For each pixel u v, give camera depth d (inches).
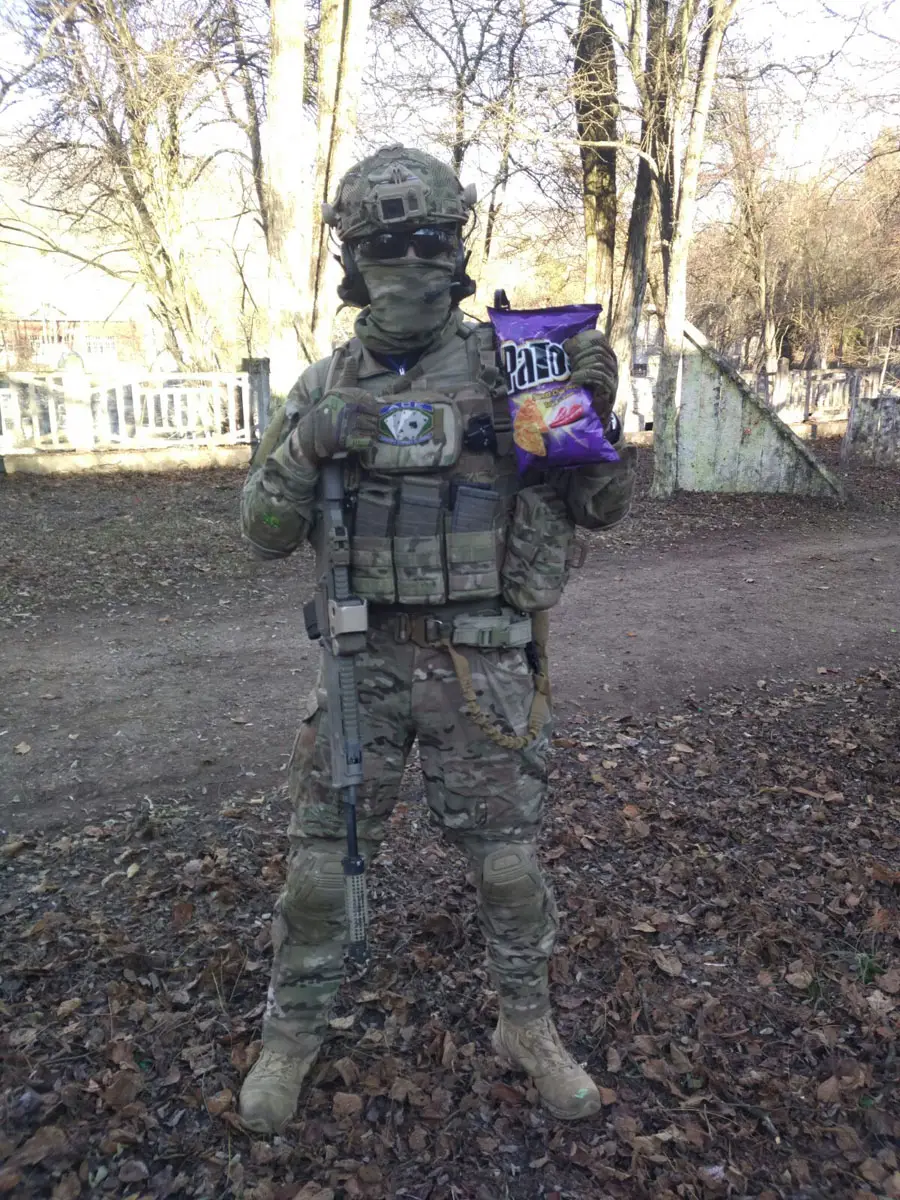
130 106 657.0
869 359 1305.4
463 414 75.0
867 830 144.2
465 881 126.4
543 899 86.3
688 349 472.7
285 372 420.5
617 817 148.6
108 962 107.7
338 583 74.7
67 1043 94.9
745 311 1280.8
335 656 76.5
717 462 487.8
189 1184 79.7
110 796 156.9
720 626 265.9
